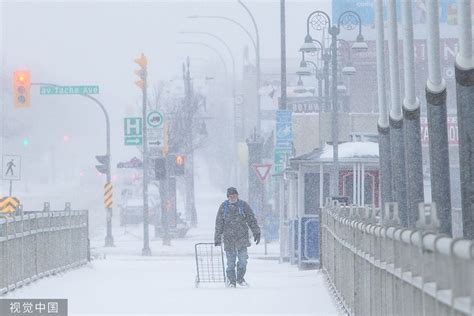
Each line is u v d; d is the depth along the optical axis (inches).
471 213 1449.3
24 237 2210.9
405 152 2121.1
